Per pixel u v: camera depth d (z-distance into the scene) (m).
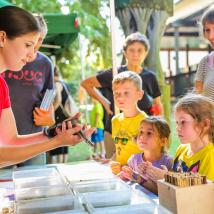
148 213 1.03
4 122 1.58
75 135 1.34
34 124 2.34
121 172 1.73
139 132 1.83
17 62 1.33
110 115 3.16
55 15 4.14
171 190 1.08
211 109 1.54
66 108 3.87
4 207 1.19
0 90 1.52
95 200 1.16
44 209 1.12
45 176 1.60
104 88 3.31
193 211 1.06
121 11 3.40
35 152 1.33
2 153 1.34
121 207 1.04
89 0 6.08
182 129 1.53
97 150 5.08
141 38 2.86
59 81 3.90
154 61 3.45
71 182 1.41
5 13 1.27
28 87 2.32
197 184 1.08
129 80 2.07
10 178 1.75
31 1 5.49
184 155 1.61
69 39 4.59
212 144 1.51
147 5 3.34
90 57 6.88
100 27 6.16
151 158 1.78
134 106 2.09
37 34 1.33
